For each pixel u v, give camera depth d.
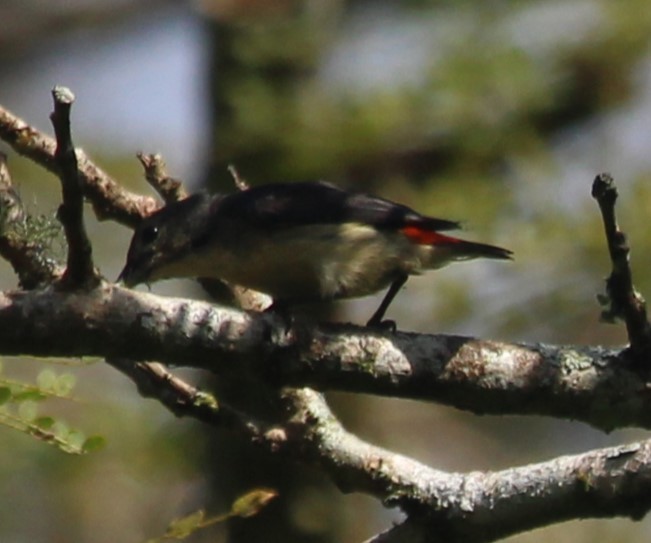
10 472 13.48
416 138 14.13
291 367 6.05
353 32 14.52
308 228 7.85
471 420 15.47
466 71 14.02
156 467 13.23
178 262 7.91
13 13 18.70
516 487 6.43
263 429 6.80
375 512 13.55
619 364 6.25
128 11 18.75
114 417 13.12
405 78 14.25
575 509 6.37
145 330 5.75
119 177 14.61
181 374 12.97
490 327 13.06
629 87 14.91
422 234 8.08
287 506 12.82
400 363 6.16
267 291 8.07
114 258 14.05
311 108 13.77
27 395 5.97
